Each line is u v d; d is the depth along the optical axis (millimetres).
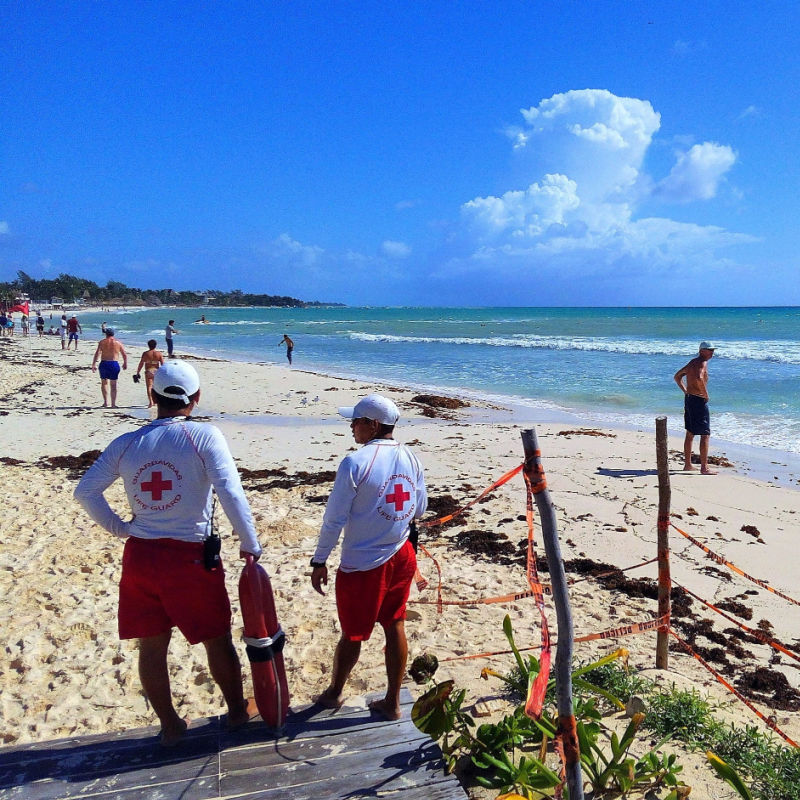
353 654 3443
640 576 6328
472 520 7887
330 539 3248
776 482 9781
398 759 3123
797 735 3820
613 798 3098
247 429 13758
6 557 6332
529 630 5039
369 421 3436
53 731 3750
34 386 19484
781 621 5473
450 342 41031
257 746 3199
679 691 3998
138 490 2895
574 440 12430
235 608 5363
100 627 4973
